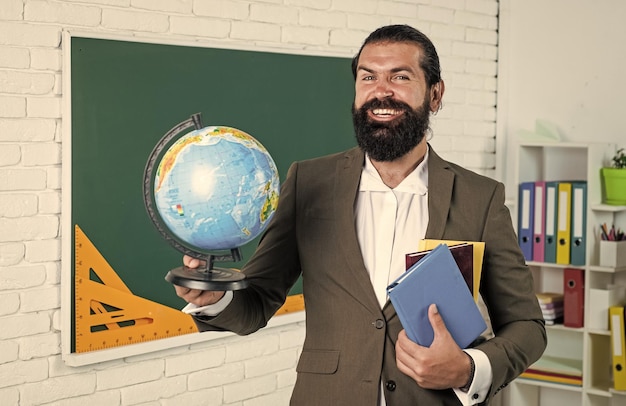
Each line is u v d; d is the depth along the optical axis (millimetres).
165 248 3191
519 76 4480
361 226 1927
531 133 4273
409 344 1695
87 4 2969
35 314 2902
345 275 1878
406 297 1677
